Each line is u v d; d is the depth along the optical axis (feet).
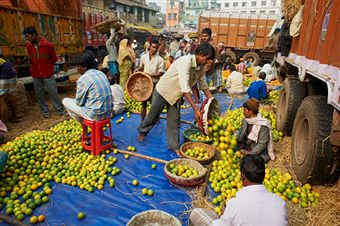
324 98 12.80
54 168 13.92
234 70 35.91
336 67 9.98
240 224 6.76
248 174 7.27
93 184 12.91
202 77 15.48
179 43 62.08
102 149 15.99
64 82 34.68
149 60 20.67
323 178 12.15
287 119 18.35
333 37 10.57
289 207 11.66
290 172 14.55
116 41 35.50
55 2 31.58
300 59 16.15
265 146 15.39
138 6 142.92
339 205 11.46
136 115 24.45
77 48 36.19
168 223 9.52
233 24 68.69
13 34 24.08
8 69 19.42
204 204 11.82
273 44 35.50
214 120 13.96
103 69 24.06
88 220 10.76
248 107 15.43
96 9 62.64
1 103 19.94
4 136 18.20
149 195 12.38
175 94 15.25
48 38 28.99
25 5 30.76
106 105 15.28
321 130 11.66
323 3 12.30
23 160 14.28
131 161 15.53
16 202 11.25
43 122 21.95
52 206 11.48
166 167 13.50
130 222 9.17
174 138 16.56
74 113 16.17
